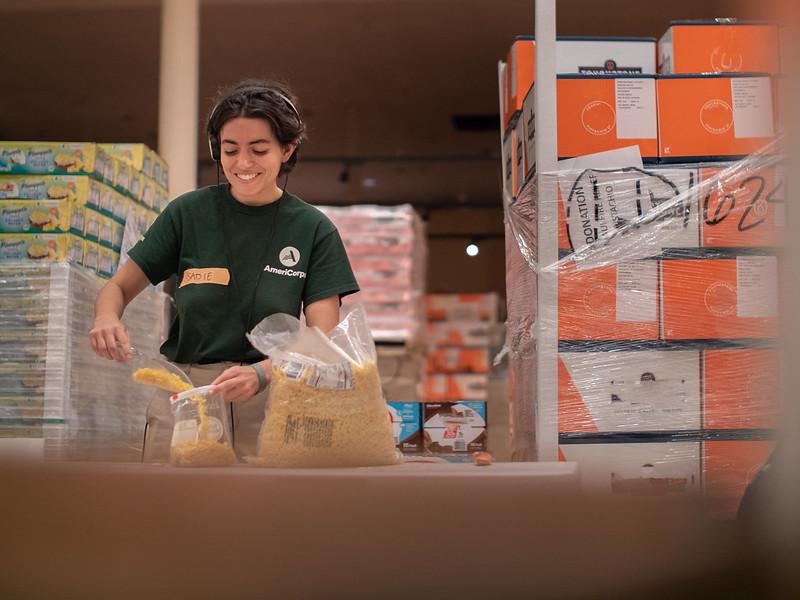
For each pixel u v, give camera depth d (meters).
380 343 5.96
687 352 2.06
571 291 2.07
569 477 1.17
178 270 2.12
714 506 1.09
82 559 0.97
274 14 7.24
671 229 2.08
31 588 0.96
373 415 1.54
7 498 0.98
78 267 2.41
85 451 2.44
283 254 2.04
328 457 1.50
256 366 1.66
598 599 0.94
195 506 0.99
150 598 0.96
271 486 1.04
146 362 1.85
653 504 0.96
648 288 2.07
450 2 6.98
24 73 8.58
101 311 2.00
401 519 0.98
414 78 8.77
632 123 2.13
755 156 2.10
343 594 0.97
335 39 7.80
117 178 2.77
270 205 2.07
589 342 2.06
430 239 14.46
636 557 0.94
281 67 8.45
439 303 8.15
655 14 6.94
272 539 0.97
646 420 2.05
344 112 9.80
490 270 14.32
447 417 2.63
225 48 8.00
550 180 2.08
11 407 2.31
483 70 8.55
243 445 1.98
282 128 1.95
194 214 2.09
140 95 9.24
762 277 2.07
